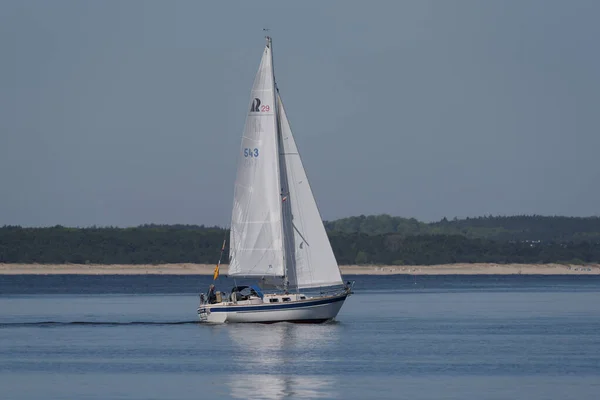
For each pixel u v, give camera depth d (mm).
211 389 157750
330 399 148875
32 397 151625
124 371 177875
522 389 156750
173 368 180875
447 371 175750
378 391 155125
